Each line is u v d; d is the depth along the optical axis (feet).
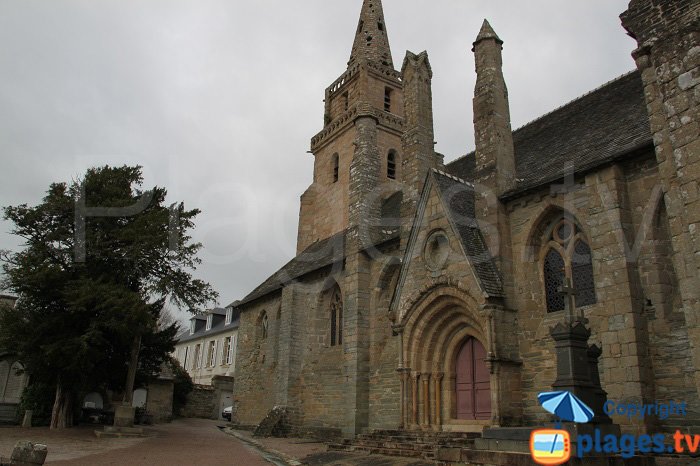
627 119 48.14
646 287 38.42
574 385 28.50
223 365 176.86
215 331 189.57
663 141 34.55
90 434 70.18
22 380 103.09
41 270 71.72
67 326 73.26
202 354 193.47
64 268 76.54
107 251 75.77
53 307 74.64
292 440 69.97
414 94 68.90
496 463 29.45
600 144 47.01
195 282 82.74
